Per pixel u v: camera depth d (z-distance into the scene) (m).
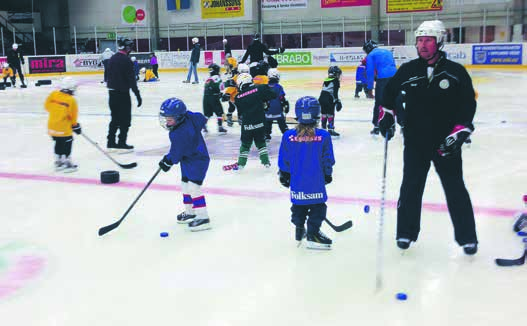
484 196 5.46
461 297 3.24
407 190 3.86
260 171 6.78
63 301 3.31
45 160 7.80
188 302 3.26
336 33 32.41
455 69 3.58
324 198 3.98
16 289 3.48
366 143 8.62
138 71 24.88
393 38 31.31
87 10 36.97
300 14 32.91
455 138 3.53
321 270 3.69
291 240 4.30
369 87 8.90
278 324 2.96
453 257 3.88
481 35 29.31
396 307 3.13
